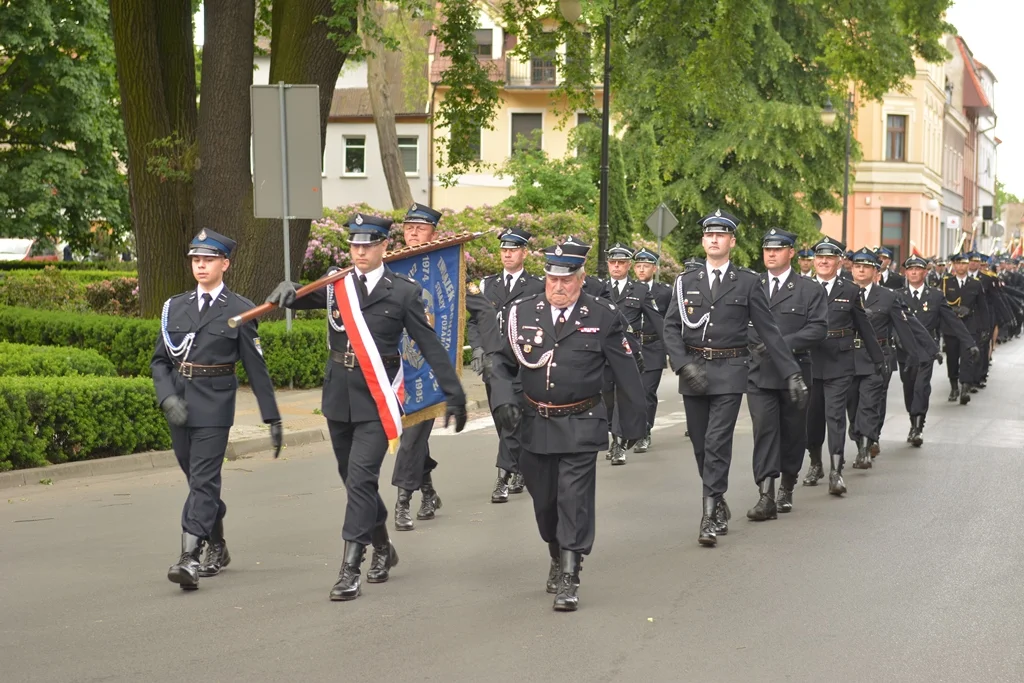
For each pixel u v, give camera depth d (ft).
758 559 29.73
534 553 30.48
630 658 21.66
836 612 24.81
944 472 44.04
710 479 31.99
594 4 67.51
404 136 179.93
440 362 26.81
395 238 87.86
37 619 24.14
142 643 22.53
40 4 134.72
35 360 49.01
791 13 141.59
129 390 44.52
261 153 56.65
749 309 32.86
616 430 45.34
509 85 180.04
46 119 140.87
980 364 72.54
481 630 23.45
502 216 103.19
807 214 142.72
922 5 83.82
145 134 67.82
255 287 67.46
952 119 274.16
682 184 140.97
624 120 141.08
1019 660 21.61
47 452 42.24
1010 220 304.71
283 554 30.09
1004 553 30.40
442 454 47.85
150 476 42.16
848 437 54.44
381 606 25.22
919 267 62.69
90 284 87.97
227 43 66.28
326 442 51.34
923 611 24.88
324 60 66.03
